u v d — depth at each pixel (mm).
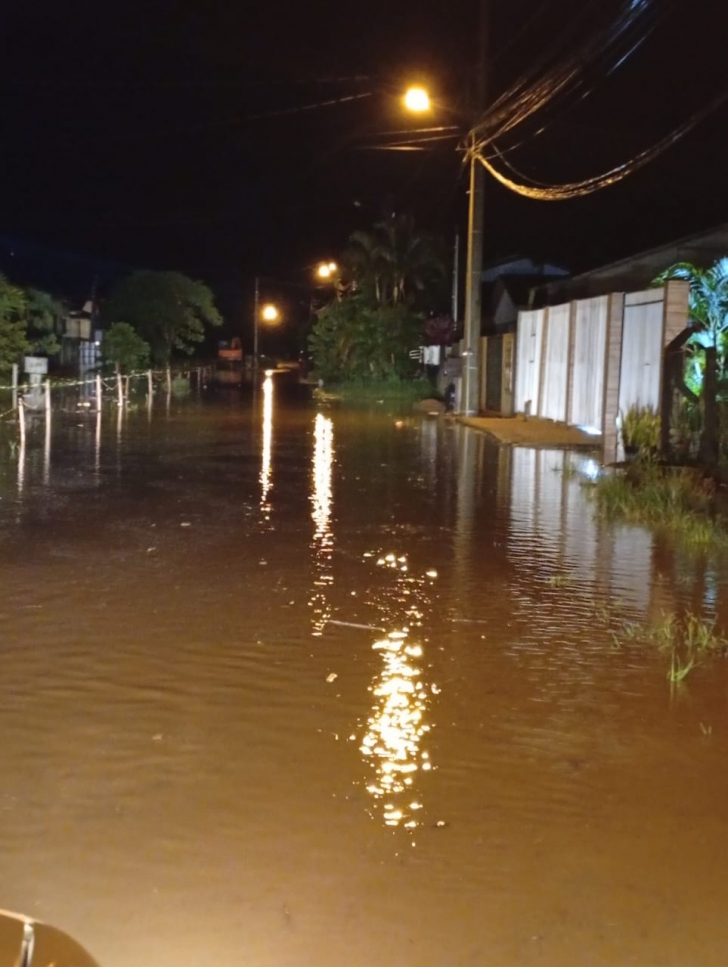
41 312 42156
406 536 12000
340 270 56875
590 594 9422
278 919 4273
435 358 49000
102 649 7625
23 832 4938
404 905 4387
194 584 9578
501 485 16188
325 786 5477
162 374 48250
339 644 7859
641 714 6551
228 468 18094
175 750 5883
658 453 15625
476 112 26547
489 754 5922
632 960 4039
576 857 4797
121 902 4375
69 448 21125
